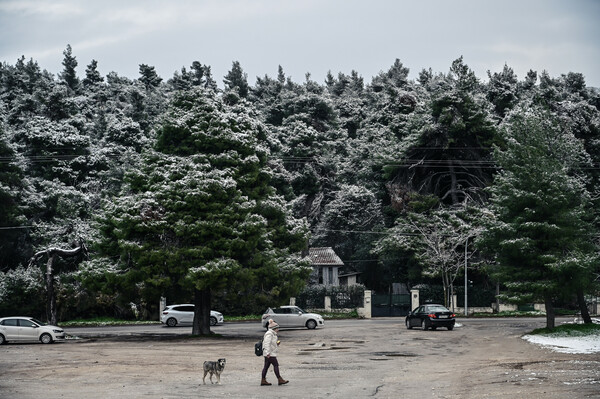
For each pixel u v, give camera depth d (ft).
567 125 202.59
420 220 198.90
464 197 215.92
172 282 112.88
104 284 111.96
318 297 196.44
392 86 310.24
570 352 78.38
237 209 114.83
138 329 143.74
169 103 127.85
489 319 168.25
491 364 67.15
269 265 116.47
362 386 51.90
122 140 238.48
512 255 109.29
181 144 122.21
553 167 108.58
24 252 189.16
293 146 250.37
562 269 101.04
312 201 249.96
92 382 55.88
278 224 130.41
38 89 257.96
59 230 176.04
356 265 242.78
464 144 212.23
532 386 49.21
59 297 170.60
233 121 125.08
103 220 116.98
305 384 53.52
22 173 193.47
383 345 94.99
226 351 87.30
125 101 334.44
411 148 214.90
